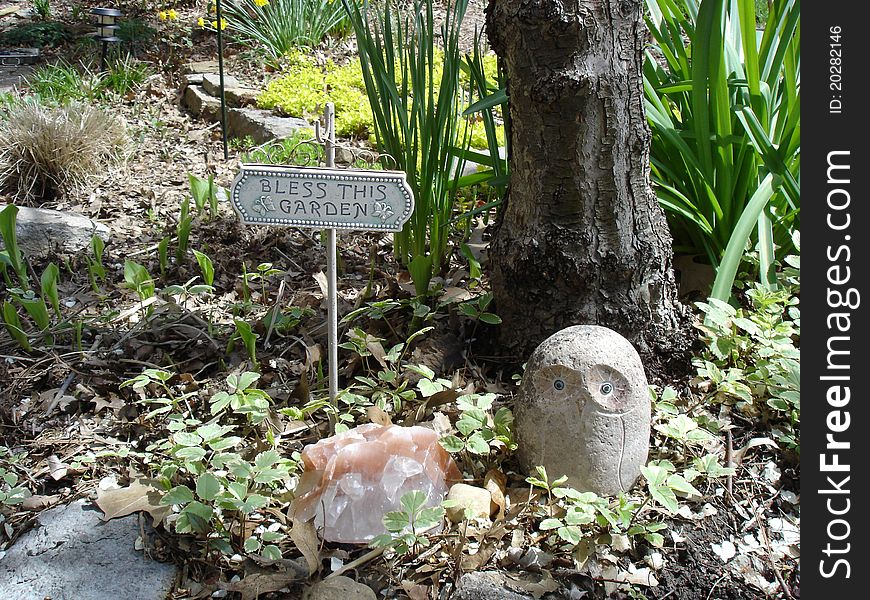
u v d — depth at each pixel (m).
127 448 2.56
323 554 2.17
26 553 2.20
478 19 7.44
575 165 2.57
